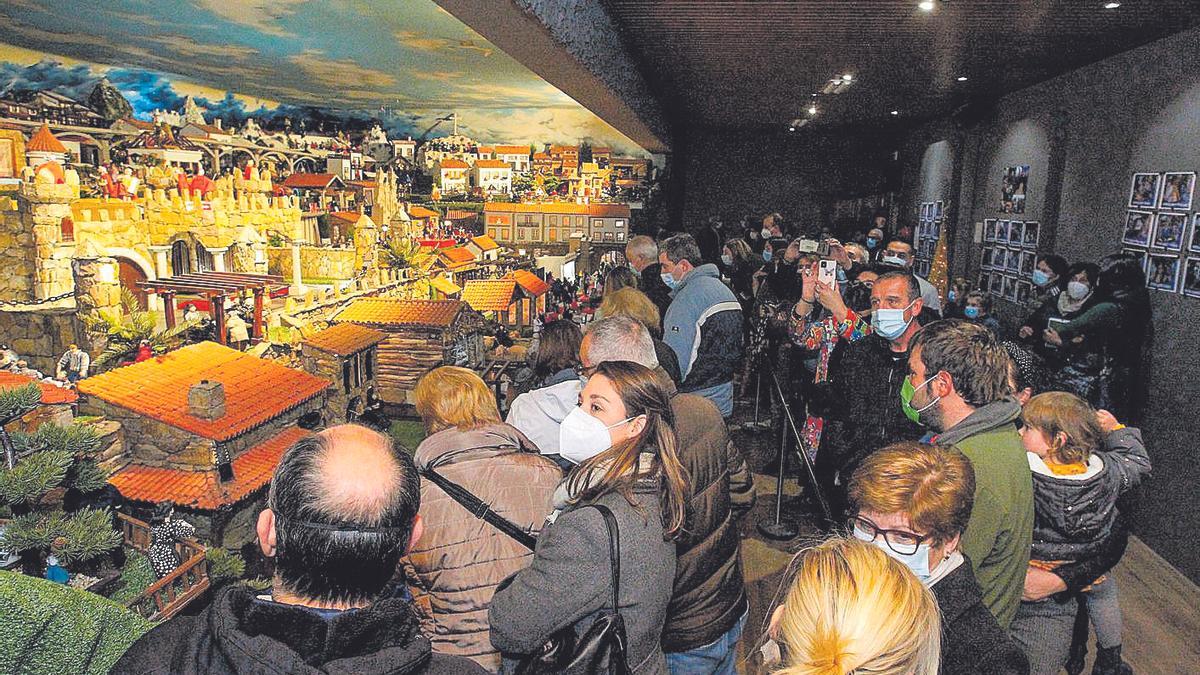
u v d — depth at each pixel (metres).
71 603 1.21
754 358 6.21
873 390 3.16
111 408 6.66
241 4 7.93
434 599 1.99
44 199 10.11
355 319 11.77
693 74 7.86
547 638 1.58
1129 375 5.08
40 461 3.09
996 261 8.95
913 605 1.10
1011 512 1.91
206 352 8.09
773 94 9.27
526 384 4.00
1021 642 2.34
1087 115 6.68
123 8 8.06
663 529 1.63
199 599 4.23
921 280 4.63
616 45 5.98
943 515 1.55
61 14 8.27
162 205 12.13
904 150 14.03
